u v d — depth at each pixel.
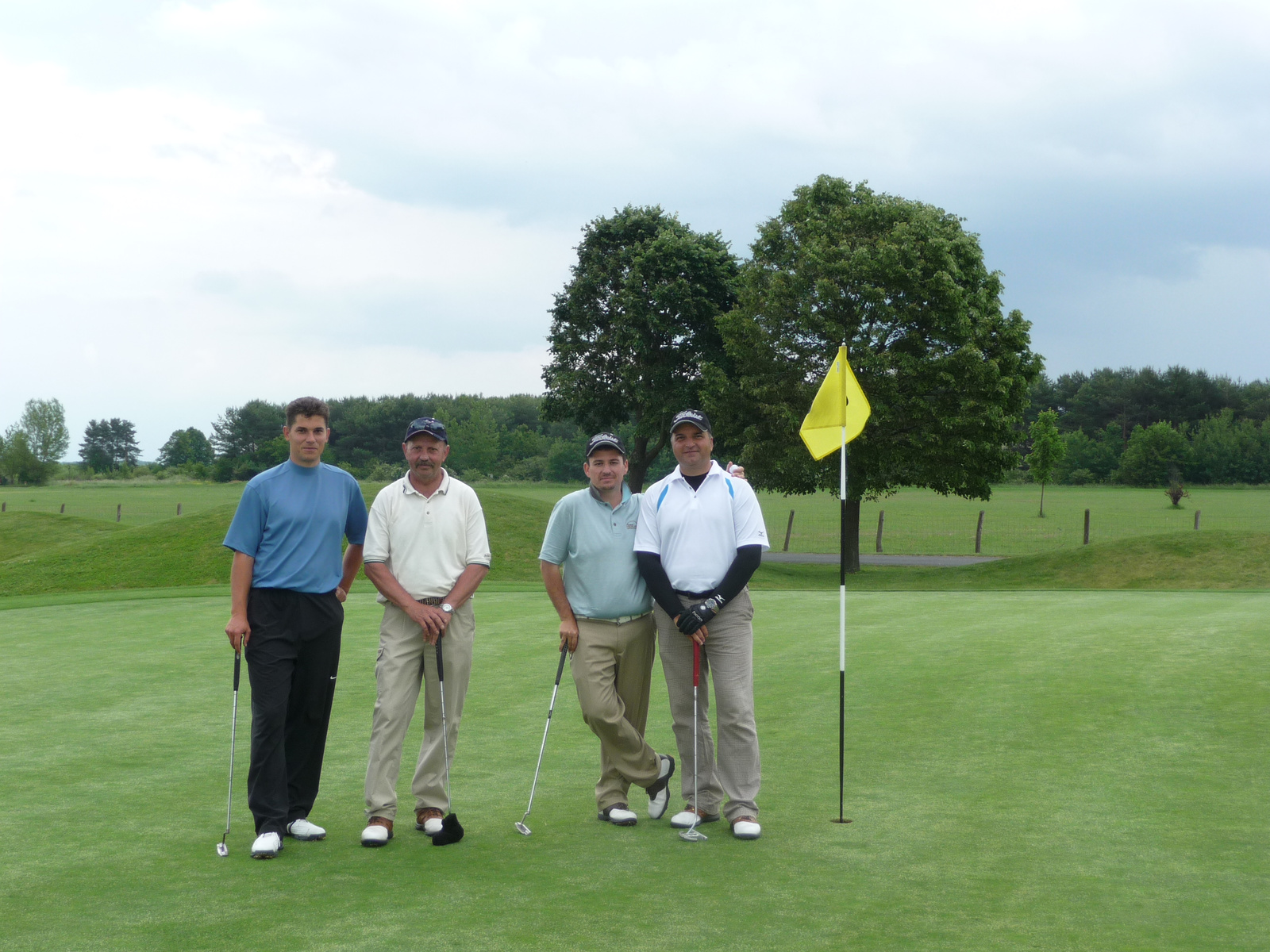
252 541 4.78
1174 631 9.91
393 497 5.00
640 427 35.44
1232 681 7.80
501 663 9.16
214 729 6.88
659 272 34.84
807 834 4.69
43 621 11.94
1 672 8.87
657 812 5.12
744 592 5.04
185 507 64.25
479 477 107.75
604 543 5.13
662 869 4.22
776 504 68.81
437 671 4.98
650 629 5.19
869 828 4.76
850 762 5.98
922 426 26.03
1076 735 6.52
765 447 27.70
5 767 5.93
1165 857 4.31
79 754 6.25
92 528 34.16
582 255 37.53
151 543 26.75
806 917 3.64
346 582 5.25
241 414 139.75
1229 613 11.20
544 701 7.72
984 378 25.72
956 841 4.55
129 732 6.79
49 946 3.40
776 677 8.41
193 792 5.44
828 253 27.27
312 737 4.92
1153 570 23.08
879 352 26.47
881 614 11.84
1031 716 7.00
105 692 8.08
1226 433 99.50
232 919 3.64
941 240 26.61
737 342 28.69
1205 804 5.09
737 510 5.04
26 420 118.94
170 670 8.93
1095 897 3.84
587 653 5.09
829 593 14.68
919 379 26.14
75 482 126.44
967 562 32.88
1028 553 37.00
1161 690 7.59
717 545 5.01
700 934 3.48
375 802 4.70
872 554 36.59
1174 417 112.94
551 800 5.35
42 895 3.91
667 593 4.95
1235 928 3.53
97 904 3.81
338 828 4.90
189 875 4.15
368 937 3.46
